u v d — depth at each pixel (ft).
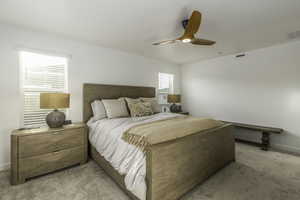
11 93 7.48
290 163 8.24
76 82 9.55
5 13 6.37
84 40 9.53
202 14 6.41
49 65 8.75
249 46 10.69
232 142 8.46
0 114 7.22
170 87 16.49
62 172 7.30
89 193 5.71
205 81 14.85
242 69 12.25
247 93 12.01
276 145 10.68
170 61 15.33
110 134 6.87
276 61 10.52
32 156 6.57
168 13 6.40
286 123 10.19
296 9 6.05
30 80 8.15
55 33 8.46
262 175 7.02
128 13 6.41
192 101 16.01
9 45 7.38
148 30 8.09
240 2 5.60
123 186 5.64
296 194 5.65
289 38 9.20
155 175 4.58
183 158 5.51
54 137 7.15
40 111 8.46
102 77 10.75
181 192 5.46
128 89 11.96
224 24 7.35
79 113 9.68
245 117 12.16
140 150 5.03
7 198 5.41
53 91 8.87
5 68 7.30
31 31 7.98
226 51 11.90
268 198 5.44
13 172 6.17
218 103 13.88
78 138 7.93
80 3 5.69
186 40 6.87
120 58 11.74
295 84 9.80
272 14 6.44
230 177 6.88
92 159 8.74
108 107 9.27
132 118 8.82
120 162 5.63
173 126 6.41
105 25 7.54
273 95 10.72
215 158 7.16
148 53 12.44
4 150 7.32
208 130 7.07
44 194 5.64
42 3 5.67
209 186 6.21
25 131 6.82
